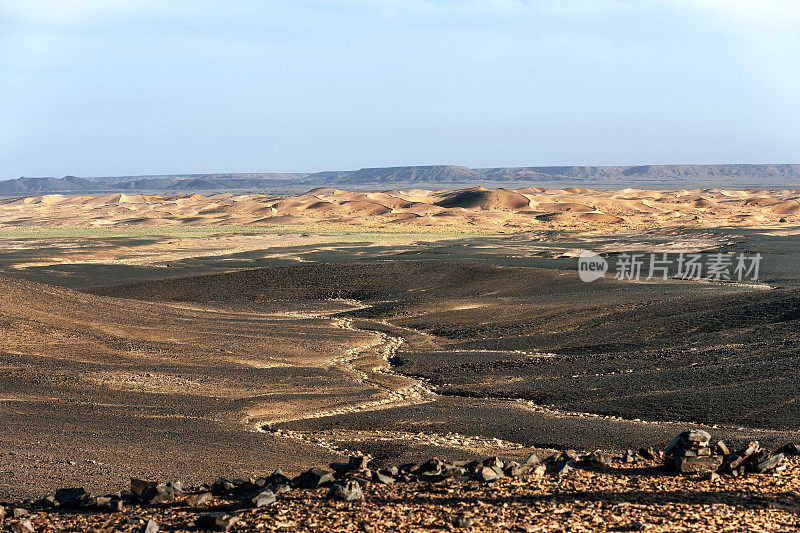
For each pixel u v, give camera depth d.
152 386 38.59
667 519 12.73
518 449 26.73
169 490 15.17
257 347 51.75
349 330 61.44
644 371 42.19
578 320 59.38
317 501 14.19
